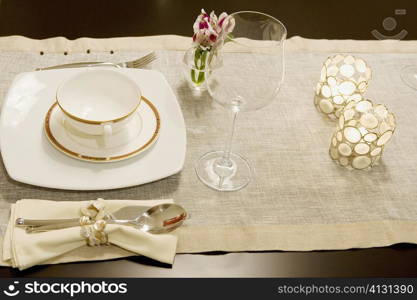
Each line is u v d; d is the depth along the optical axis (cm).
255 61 76
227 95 78
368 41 119
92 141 83
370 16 127
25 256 69
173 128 88
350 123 87
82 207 75
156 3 121
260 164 89
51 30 110
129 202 77
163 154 84
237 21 88
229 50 76
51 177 78
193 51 98
